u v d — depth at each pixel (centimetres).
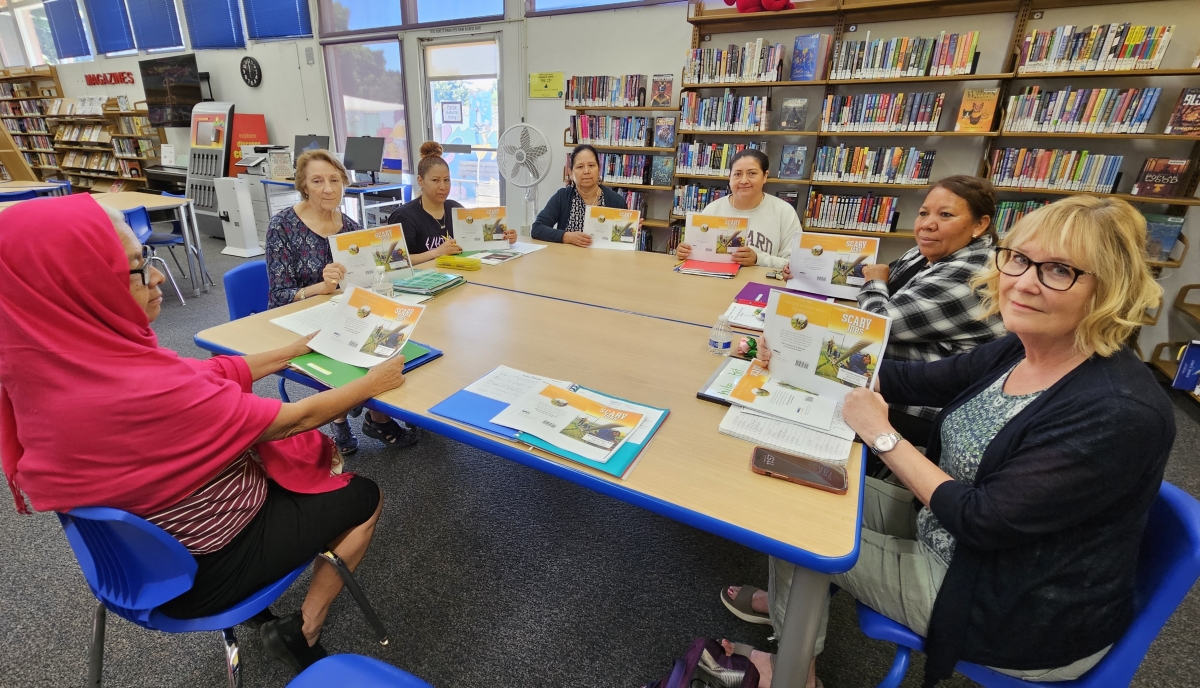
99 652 101
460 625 143
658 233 449
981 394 102
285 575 105
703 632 143
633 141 418
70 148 811
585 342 145
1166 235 289
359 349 129
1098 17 293
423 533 176
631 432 99
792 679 92
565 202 308
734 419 104
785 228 266
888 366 124
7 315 73
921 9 321
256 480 103
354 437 221
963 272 146
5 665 129
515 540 174
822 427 101
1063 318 81
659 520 186
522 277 211
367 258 187
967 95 310
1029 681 87
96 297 78
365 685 57
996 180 316
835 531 77
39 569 158
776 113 378
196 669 129
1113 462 71
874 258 191
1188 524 77
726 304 182
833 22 349
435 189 254
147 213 386
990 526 77
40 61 837
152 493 85
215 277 458
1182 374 269
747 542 77
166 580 89
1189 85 284
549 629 143
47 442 78
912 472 88
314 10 548
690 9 382
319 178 198
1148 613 78
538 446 94
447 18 486
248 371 119
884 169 339
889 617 94
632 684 129
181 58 634
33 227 73
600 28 421
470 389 115
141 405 80
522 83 468
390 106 558
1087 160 294
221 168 593
